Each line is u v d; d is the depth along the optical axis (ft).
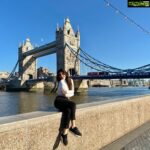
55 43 389.80
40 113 16.49
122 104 26.03
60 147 16.70
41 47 422.00
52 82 390.21
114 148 21.07
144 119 32.60
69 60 369.09
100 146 21.26
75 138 18.10
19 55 485.56
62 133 16.65
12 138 13.26
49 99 198.49
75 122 18.13
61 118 16.83
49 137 15.72
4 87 463.42
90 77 273.13
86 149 19.35
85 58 333.21
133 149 20.36
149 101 34.96
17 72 501.15
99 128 21.26
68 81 16.81
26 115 15.72
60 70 16.92
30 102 172.14
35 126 14.75
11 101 180.65
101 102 23.91
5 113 115.44
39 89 407.64
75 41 379.76
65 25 375.04
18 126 13.64
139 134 26.12
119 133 24.91
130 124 27.86
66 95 16.46
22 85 422.41
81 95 242.78
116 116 24.50
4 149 12.80
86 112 19.51
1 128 12.67
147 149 20.31
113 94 252.62
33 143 14.58
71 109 16.53
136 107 30.01
